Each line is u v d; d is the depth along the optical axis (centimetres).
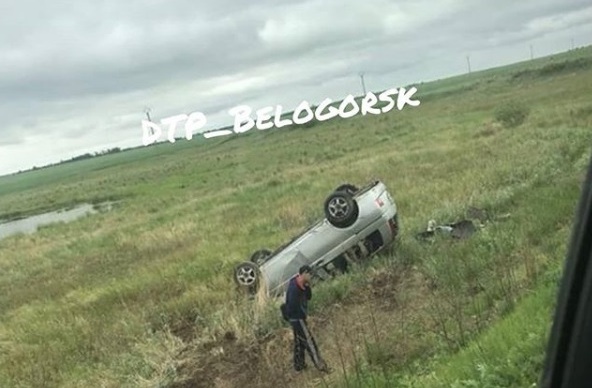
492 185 1875
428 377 734
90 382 1187
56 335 1548
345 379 855
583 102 4181
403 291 1162
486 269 1095
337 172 3344
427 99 10644
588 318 200
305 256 1377
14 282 2550
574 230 206
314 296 1239
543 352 593
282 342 1130
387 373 849
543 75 9094
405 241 1420
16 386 1270
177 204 4181
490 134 3728
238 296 1411
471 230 1389
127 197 6556
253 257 1513
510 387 581
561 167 1755
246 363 1108
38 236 4291
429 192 2050
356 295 1231
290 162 5278
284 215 2317
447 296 1042
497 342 692
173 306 1481
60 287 2162
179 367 1149
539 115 3950
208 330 1257
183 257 2044
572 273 204
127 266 2255
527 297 841
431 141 4122
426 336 932
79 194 8812
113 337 1401
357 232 1362
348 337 1052
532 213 1313
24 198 11588
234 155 8300
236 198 3491
